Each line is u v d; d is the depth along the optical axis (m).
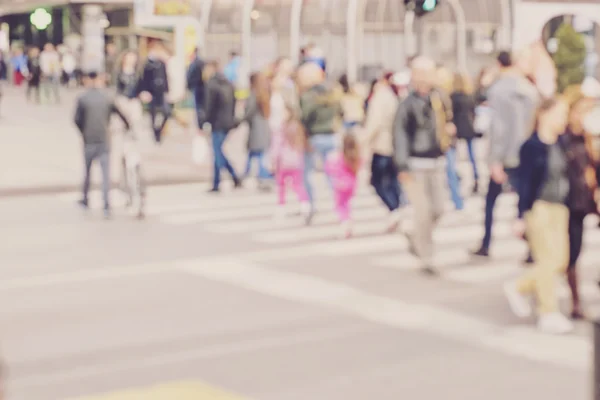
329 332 14.63
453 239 22.80
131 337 14.41
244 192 30.86
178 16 55.09
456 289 17.52
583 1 64.38
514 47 64.50
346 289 17.45
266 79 30.67
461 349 13.80
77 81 84.88
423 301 16.58
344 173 22.64
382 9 65.81
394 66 66.44
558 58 56.75
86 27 83.62
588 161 14.89
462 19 65.81
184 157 39.00
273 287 17.59
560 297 17.14
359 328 14.85
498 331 14.76
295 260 20.11
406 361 13.24
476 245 22.00
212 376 12.65
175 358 13.40
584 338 14.41
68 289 17.52
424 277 18.48
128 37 80.19
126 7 80.44
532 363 13.20
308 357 13.42
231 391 12.06
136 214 26.22
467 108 29.61
